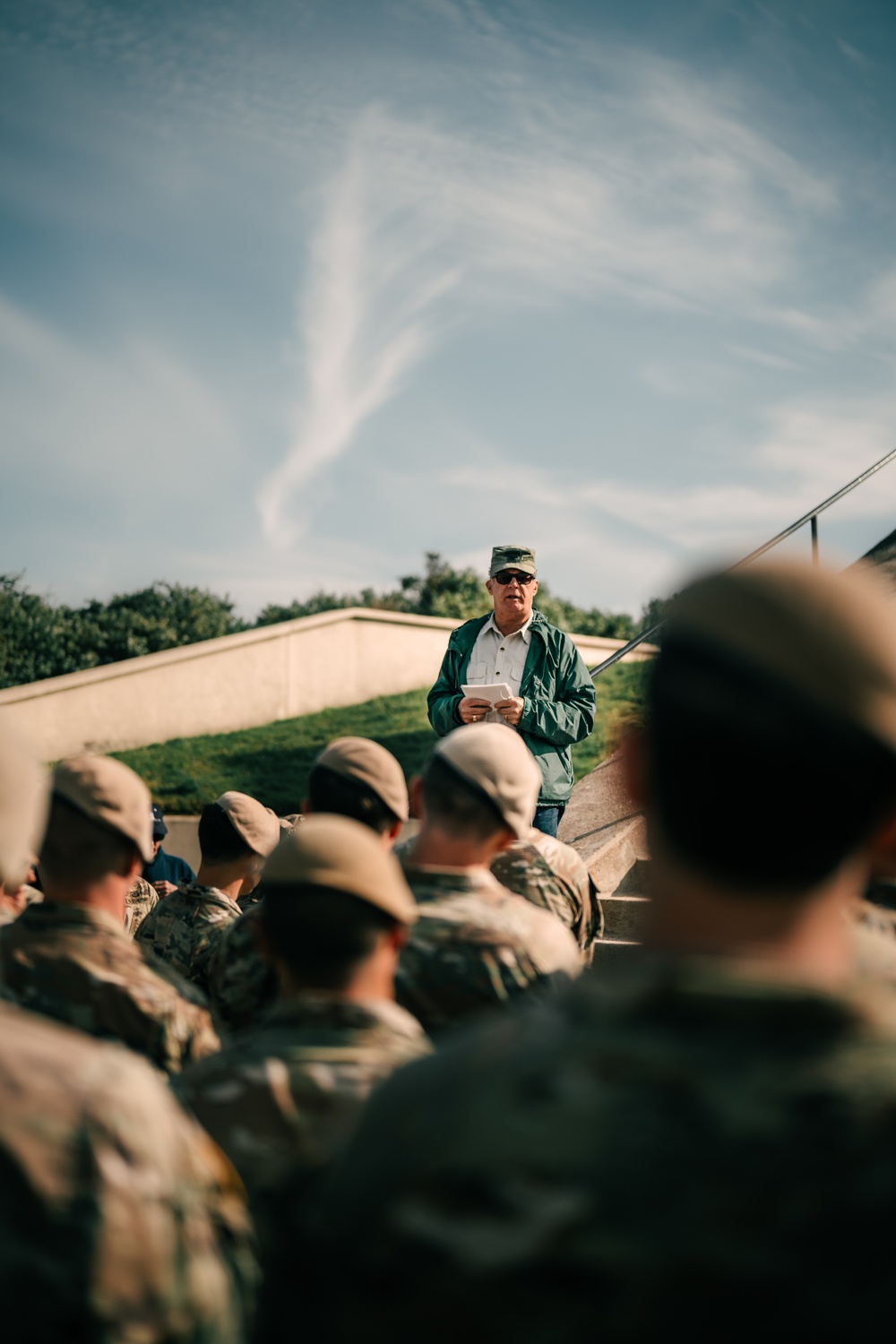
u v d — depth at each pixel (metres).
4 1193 1.14
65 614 24.48
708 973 0.84
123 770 2.39
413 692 19.06
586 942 3.61
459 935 2.39
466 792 2.56
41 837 2.30
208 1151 1.38
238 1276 1.36
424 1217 0.83
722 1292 0.76
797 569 0.92
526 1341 0.79
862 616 0.89
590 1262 0.78
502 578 5.52
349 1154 0.93
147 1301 1.18
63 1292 1.14
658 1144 0.80
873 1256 0.75
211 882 3.88
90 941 2.28
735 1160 0.78
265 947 1.86
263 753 16.78
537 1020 0.94
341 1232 0.87
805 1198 0.76
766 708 0.85
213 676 17.73
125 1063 1.27
